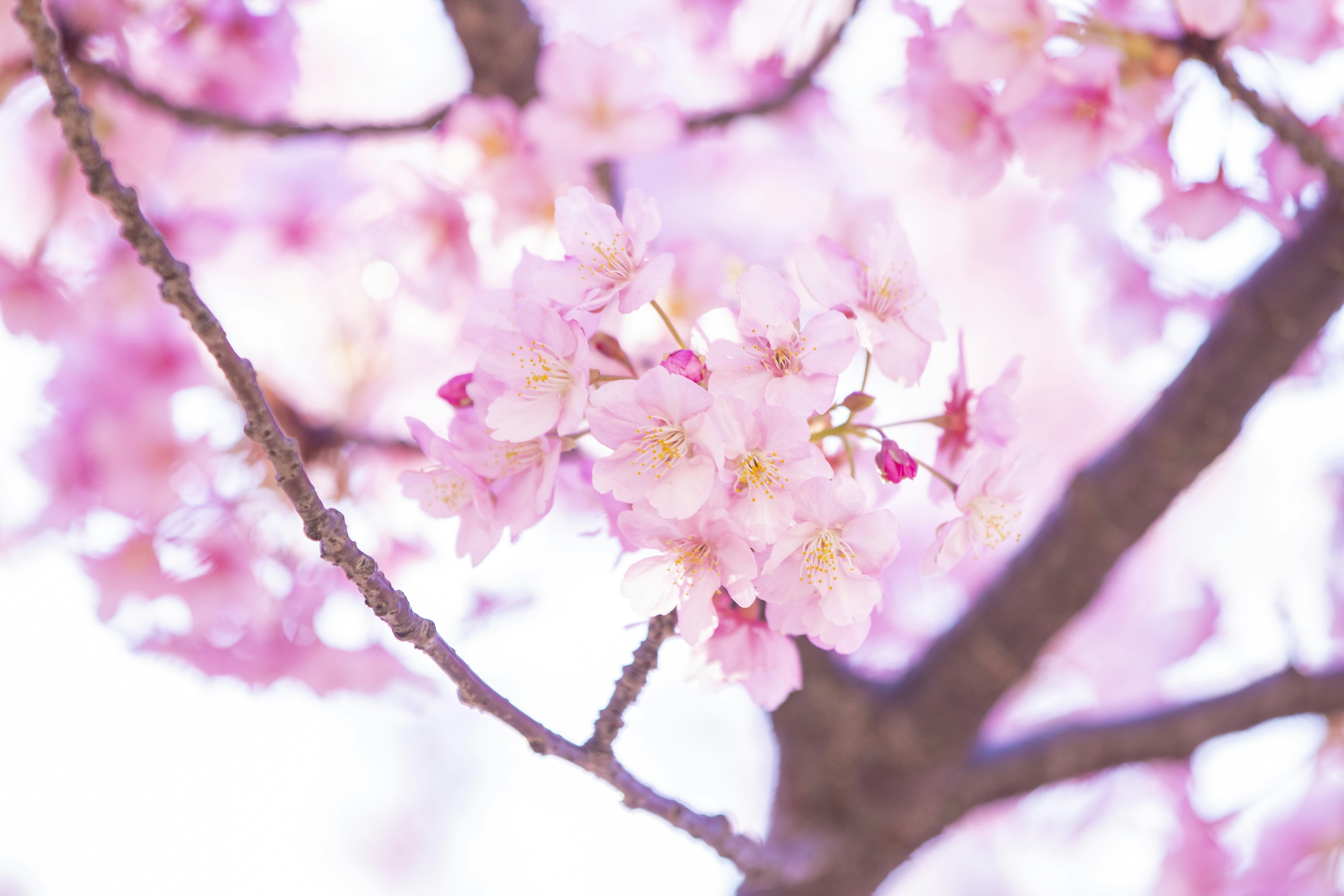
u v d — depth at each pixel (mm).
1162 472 1641
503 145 1630
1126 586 2887
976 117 1565
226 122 1592
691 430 1374
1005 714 2738
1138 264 1940
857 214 1587
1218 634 2602
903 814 1922
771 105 1669
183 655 1705
